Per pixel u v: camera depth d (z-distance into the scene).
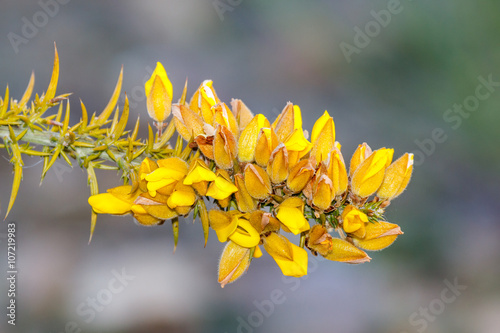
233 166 0.30
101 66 0.81
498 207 0.81
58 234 0.67
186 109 0.30
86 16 0.82
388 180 0.30
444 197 0.82
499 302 0.73
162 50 0.85
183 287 0.67
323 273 0.74
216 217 0.29
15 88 0.77
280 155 0.29
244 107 0.31
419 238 0.78
